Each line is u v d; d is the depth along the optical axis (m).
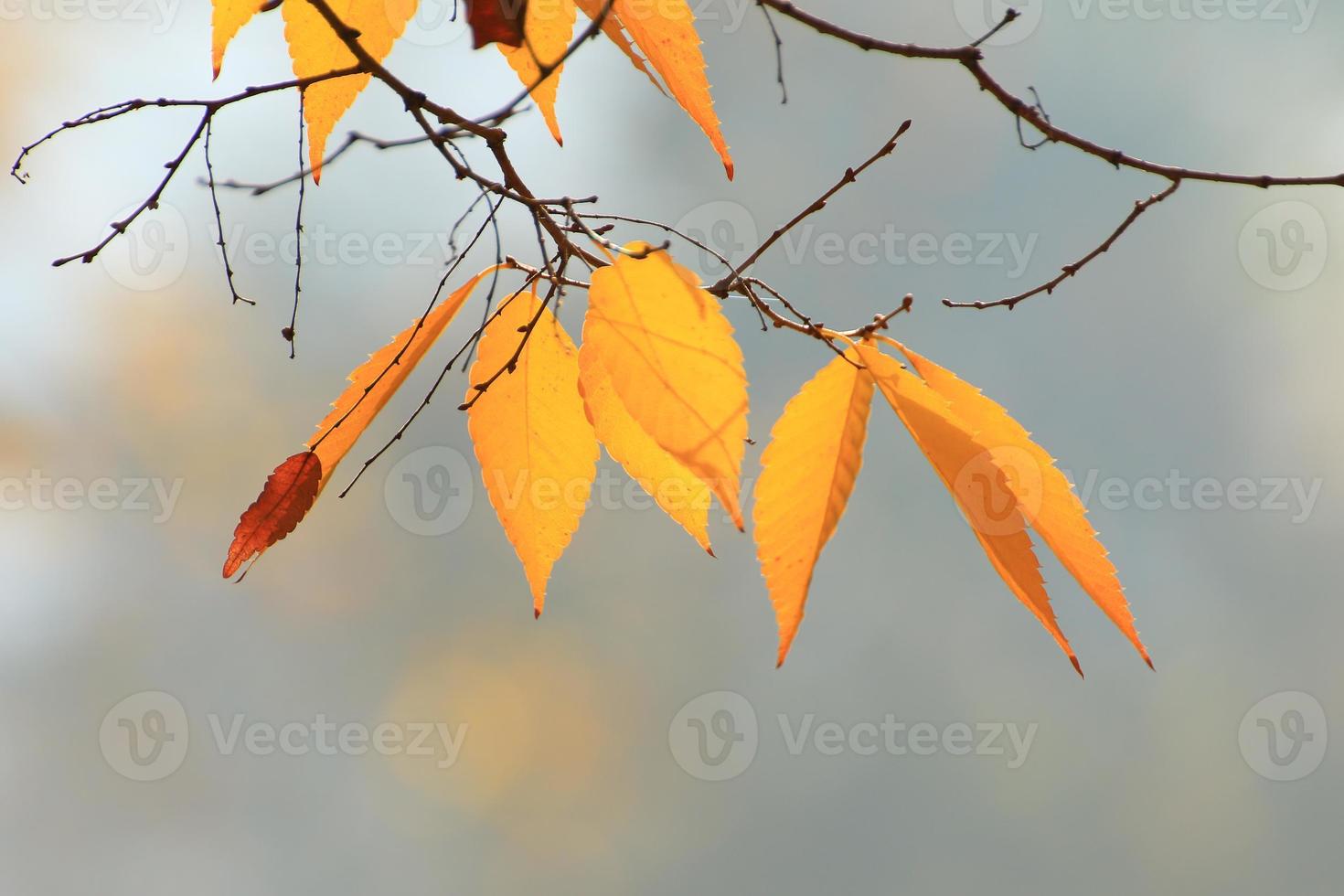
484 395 2.36
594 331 2.30
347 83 2.35
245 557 2.34
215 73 2.35
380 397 2.35
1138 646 2.31
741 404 2.30
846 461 2.31
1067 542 2.32
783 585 2.31
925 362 2.33
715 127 2.34
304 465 2.34
